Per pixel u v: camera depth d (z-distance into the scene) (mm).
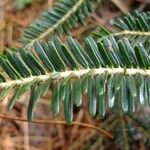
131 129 380
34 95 166
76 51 180
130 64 180
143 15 252
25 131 522
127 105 170
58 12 325
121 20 252
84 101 499
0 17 577
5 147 508
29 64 172
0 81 169
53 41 178
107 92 171
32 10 585
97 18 531
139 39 241
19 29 571
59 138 518
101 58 179
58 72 174
